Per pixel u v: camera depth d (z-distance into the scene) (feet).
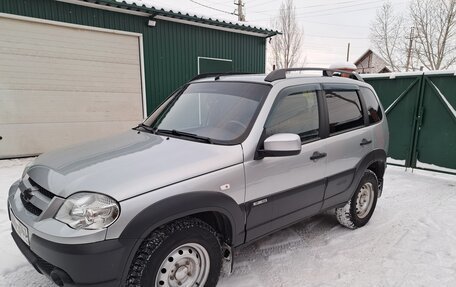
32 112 22.39
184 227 6.84
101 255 5.75
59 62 22.93
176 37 28.60
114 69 25.63
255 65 35.29
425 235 11.89
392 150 23.27
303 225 12.64
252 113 8.57
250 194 8.04
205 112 9.53
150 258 6.32
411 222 13.10
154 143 8.34
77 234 5.71
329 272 9.29
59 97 23.35
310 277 9.02
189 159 7.24
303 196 9.58
